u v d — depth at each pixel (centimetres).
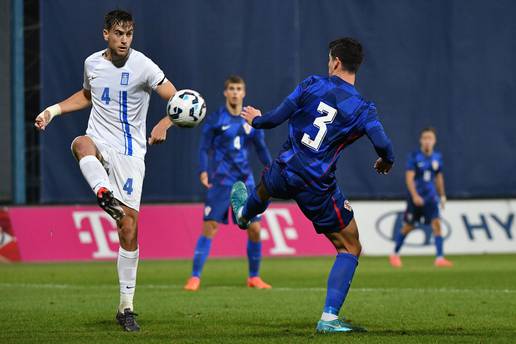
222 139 3816
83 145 2191
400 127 5844
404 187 5834
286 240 5728
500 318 2489
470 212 5884
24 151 5759
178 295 3319
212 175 3806
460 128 5875
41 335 2117
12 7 5734
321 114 2095
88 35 5728
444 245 5859
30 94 5759
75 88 5738
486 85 5888
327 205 2125
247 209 2250
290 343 1930
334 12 5778
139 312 2681
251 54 5741
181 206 5719
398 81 5828
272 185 2148
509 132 5891
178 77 5712
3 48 5744
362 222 5812
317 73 5769
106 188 2059
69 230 5650
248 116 2144
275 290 3566
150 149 5703
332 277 2148
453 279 4069
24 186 5772
